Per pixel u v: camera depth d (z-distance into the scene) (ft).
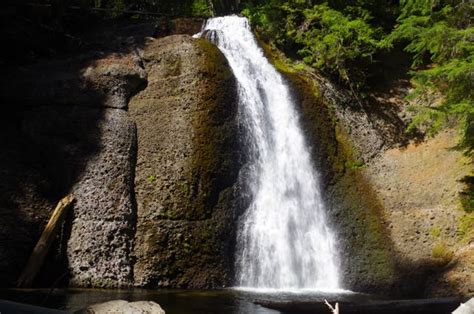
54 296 41.52
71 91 55.01
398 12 76.18
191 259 50.65
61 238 48.80
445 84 56.70
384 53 73.00
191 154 53.83
